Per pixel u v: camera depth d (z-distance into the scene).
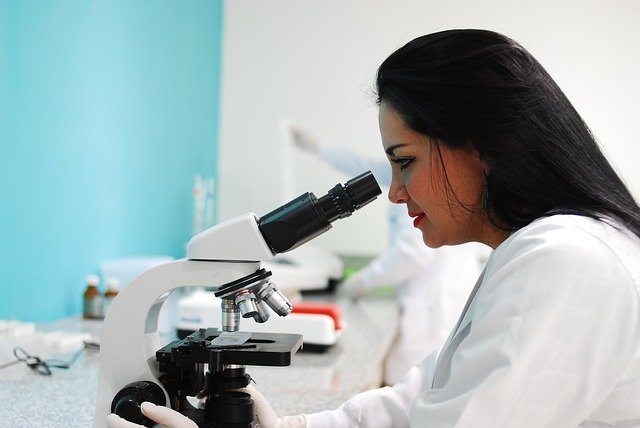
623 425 0.91
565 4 3.89
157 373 1.08
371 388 1.79
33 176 2.02
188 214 3.69
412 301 2.71
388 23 4.05
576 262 0.86
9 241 1.90
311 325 2.02
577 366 0.85
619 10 3.84
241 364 1.02
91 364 1.67
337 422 1.24
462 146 1.00
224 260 1.03
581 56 3.88
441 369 1.09
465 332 1.06
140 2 2.79
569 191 0.98
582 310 0.85
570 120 1.00
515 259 0.90
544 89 0.99
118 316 1.05
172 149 3.32
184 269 1.04
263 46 4.15
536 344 0.84
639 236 0.96
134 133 2.80
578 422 0.86
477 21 3.97
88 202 2.41
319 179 4.10
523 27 3.93
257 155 4.19
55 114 2.14
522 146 0.97
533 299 0.85
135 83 2.78
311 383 1.66
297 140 3.50
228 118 4.20
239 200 4.22
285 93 4.15
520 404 0.83
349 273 3.91
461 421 0.83
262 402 1.19
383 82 1.05
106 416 1.05
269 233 1.02
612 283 0.86
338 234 4.11
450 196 1.03
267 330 2.01
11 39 1.86
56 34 2.11
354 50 4.09
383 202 4.07
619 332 0.86
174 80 3.30
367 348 2.13
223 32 4.18
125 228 2.77
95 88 2.42
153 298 1.04
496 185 1.00
